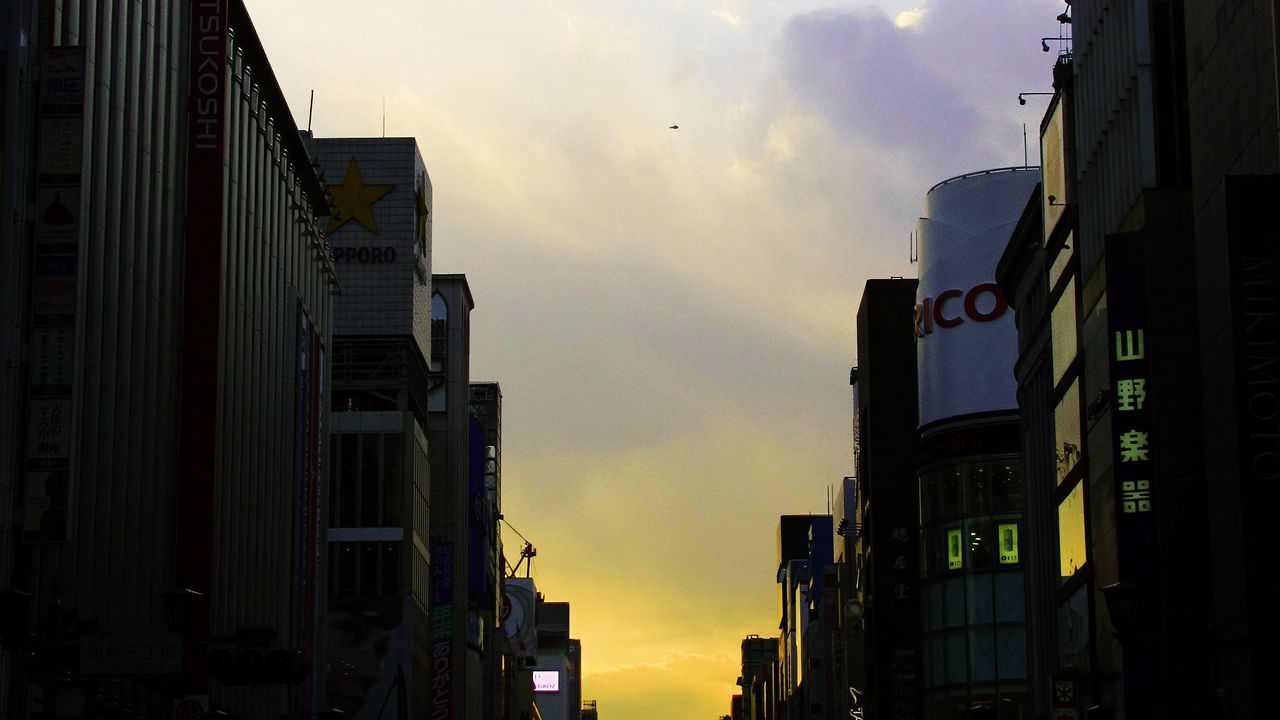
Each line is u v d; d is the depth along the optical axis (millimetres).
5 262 51031
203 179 73000
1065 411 84312
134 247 66062
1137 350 66500
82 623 55031
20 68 52688
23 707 50656
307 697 101125
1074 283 81750
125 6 64562
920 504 133875
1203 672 64188
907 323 156250
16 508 52000
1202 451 65625
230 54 81375
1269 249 53531
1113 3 74562
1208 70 60875
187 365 72500
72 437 51969
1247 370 53250
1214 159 60000
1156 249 67125
